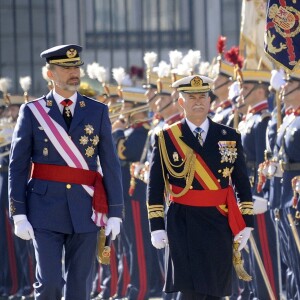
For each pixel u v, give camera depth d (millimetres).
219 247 29609
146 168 40781
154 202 30094
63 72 29859
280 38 35500
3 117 46688
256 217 38656
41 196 29500
